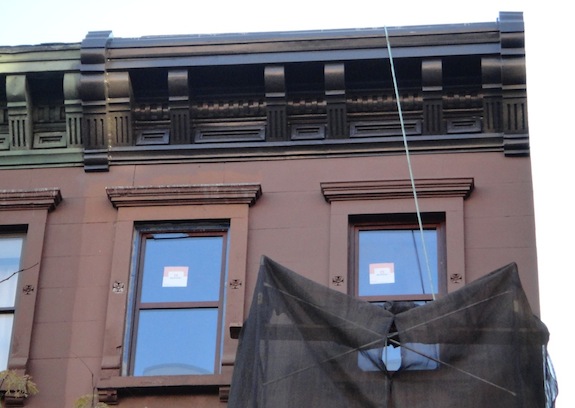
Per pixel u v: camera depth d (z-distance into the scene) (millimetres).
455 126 21484
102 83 21734
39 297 20516
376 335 17438
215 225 21000
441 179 20859
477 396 17172
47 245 20969
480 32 21438
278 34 21641
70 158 21734
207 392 19531
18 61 21875
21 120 21922
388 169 21250
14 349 20016
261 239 20719
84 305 20422
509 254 20281
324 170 21312
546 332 17734
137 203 21094
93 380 19703
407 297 20250
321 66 21500
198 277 20719
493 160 21156
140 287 20656
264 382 17312
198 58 21625
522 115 21297
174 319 20406
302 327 17594
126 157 21672
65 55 21875
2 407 19531
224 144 21594
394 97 21609
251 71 21641
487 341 17391
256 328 17656
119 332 20062
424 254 20531
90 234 21016
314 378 17328
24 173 21719
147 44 21750
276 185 21234
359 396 17234
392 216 20781
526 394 17234
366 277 20453
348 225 20766
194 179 21438
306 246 20609
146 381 19531
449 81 21547
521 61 21297
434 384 17266
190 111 21812
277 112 21688
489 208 20719
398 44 21453
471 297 17578
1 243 21125
